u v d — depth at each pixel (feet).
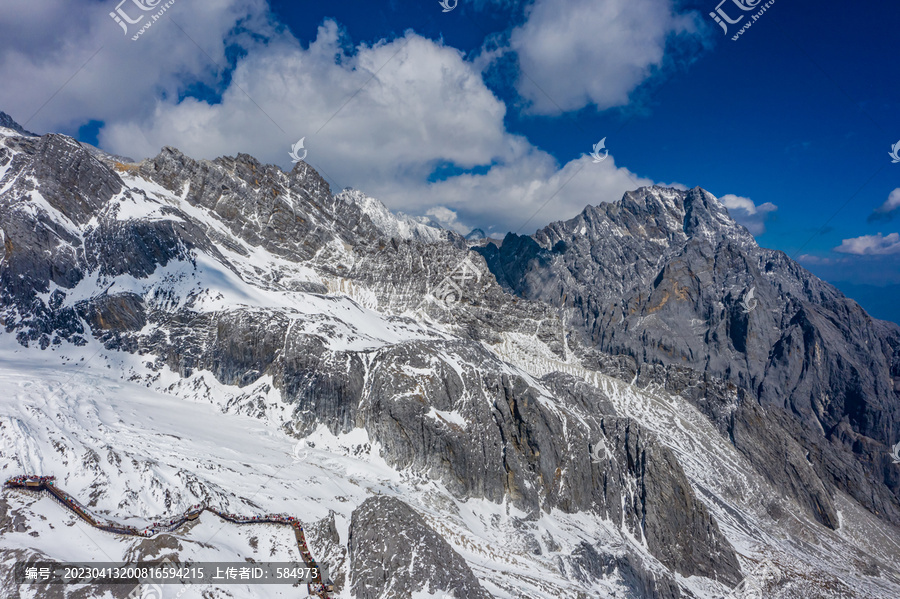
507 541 481.87
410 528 341.21
